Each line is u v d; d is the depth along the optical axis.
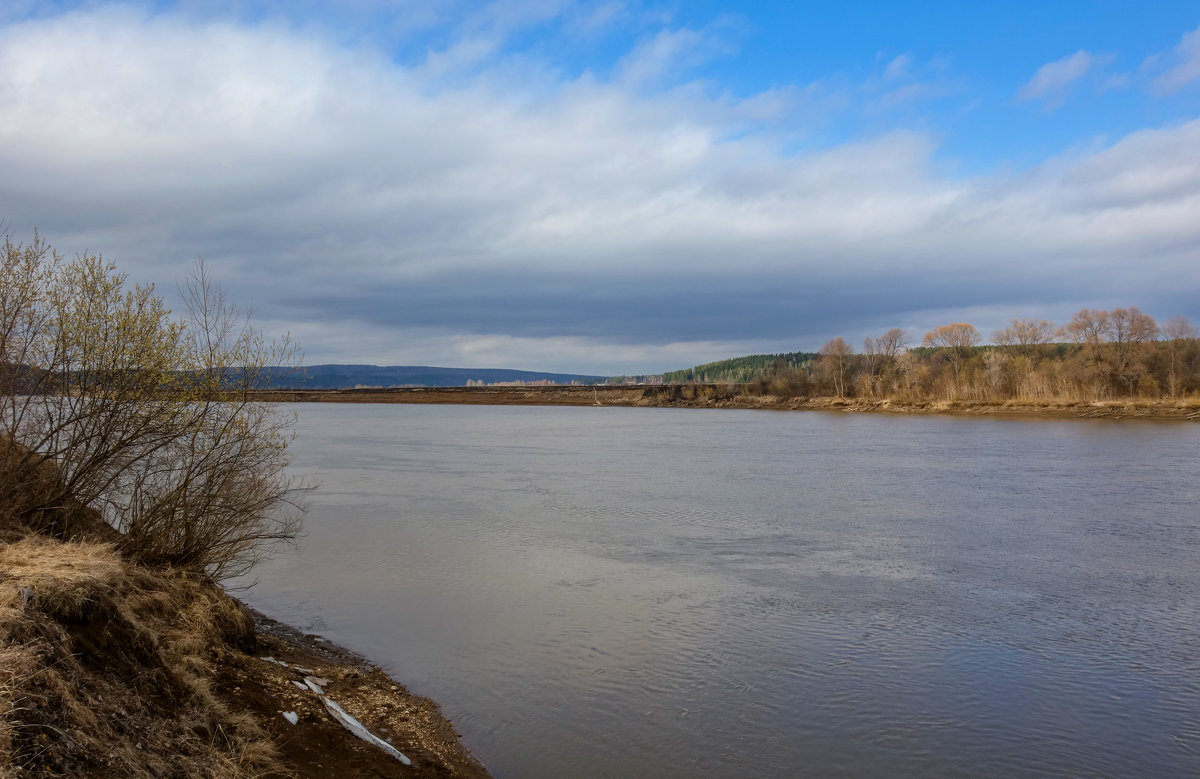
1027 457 48.50
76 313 10.89
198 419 12.23
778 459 48.91
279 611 16.70
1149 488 34.97
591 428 85.62
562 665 13.91
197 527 12.71
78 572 8.44
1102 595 18.36
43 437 11.15
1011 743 11.30
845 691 12.97
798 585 19.14
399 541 23.86
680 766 10.52
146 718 7.34
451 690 12.77
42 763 5.76
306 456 51.53
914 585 19.19
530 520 27.56
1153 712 12.28
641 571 20.45
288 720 9.21
